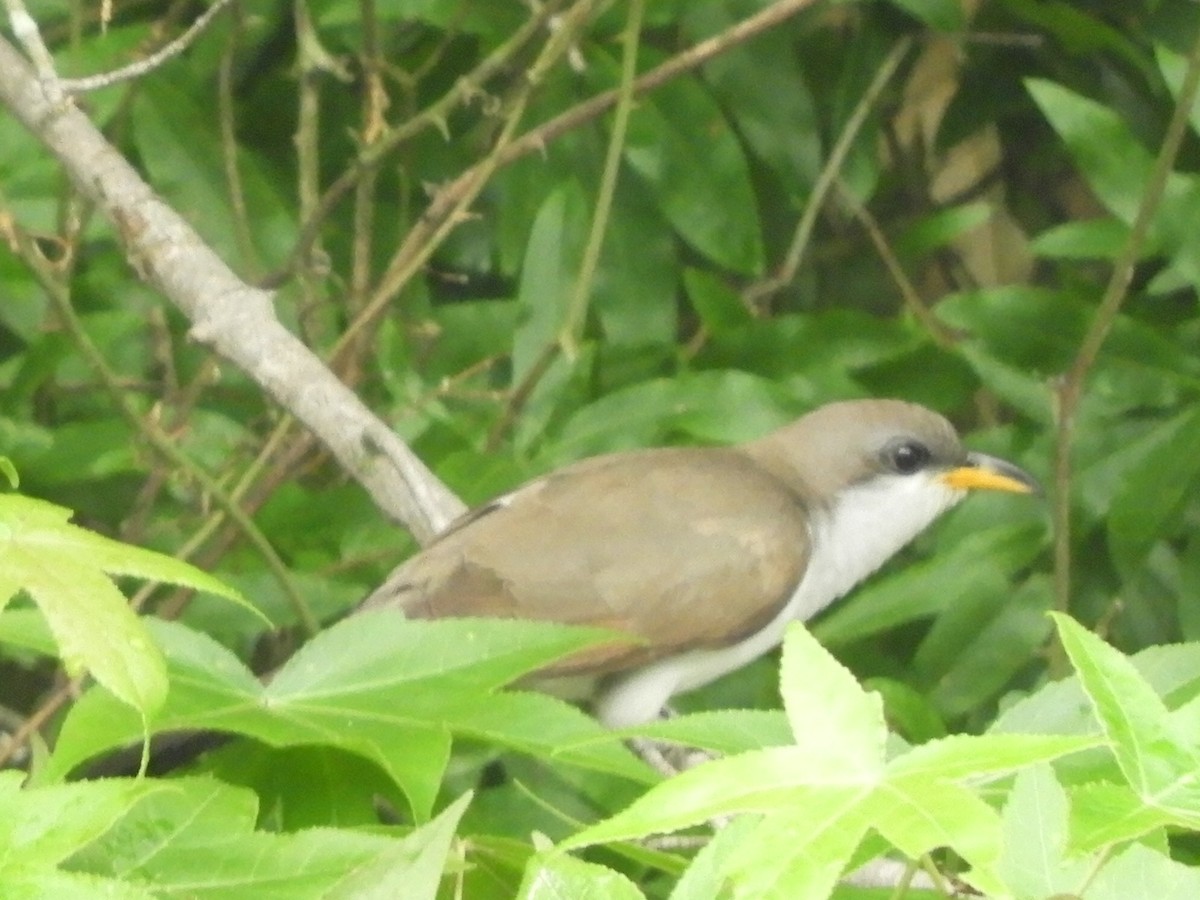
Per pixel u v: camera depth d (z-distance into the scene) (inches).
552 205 400.2
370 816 204.2
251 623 365.4
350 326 389.1
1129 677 132.9
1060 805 138.7
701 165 409.1
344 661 193.3
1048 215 490.0
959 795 126.1
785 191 447.5
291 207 438.3
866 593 379.2
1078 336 393.1
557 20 380.2
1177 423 384.8
